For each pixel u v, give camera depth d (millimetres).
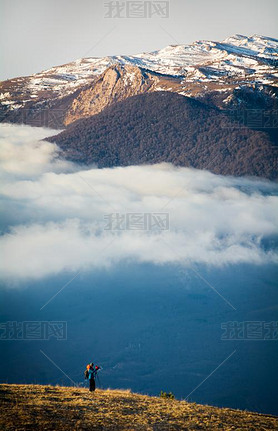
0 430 26250
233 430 29641
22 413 28781
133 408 32219
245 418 33062
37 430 26781
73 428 27500
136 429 28203
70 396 33969
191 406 34844
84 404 31969
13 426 26828
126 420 29531
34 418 28281
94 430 27578
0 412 28703
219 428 29719
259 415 35188
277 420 33875
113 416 30047
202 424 30141
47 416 28891
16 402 30875
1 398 31469
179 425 29469
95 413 30312
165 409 32750
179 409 33094
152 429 28406
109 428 28031
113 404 32688
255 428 30750
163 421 29906
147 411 31781
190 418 31125
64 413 29719
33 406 30359
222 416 32750
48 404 31125
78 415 29625
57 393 34719
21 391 34094
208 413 33000
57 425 27703
